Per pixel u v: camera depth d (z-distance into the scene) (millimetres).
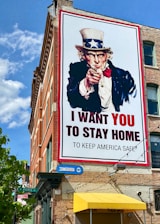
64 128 20109
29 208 15836
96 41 22812
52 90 21641
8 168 15258
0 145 15523
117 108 21844
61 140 19812
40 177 18531
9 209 14680
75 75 21453
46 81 26844
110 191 19922
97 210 19219
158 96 23797
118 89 22297
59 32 22000
